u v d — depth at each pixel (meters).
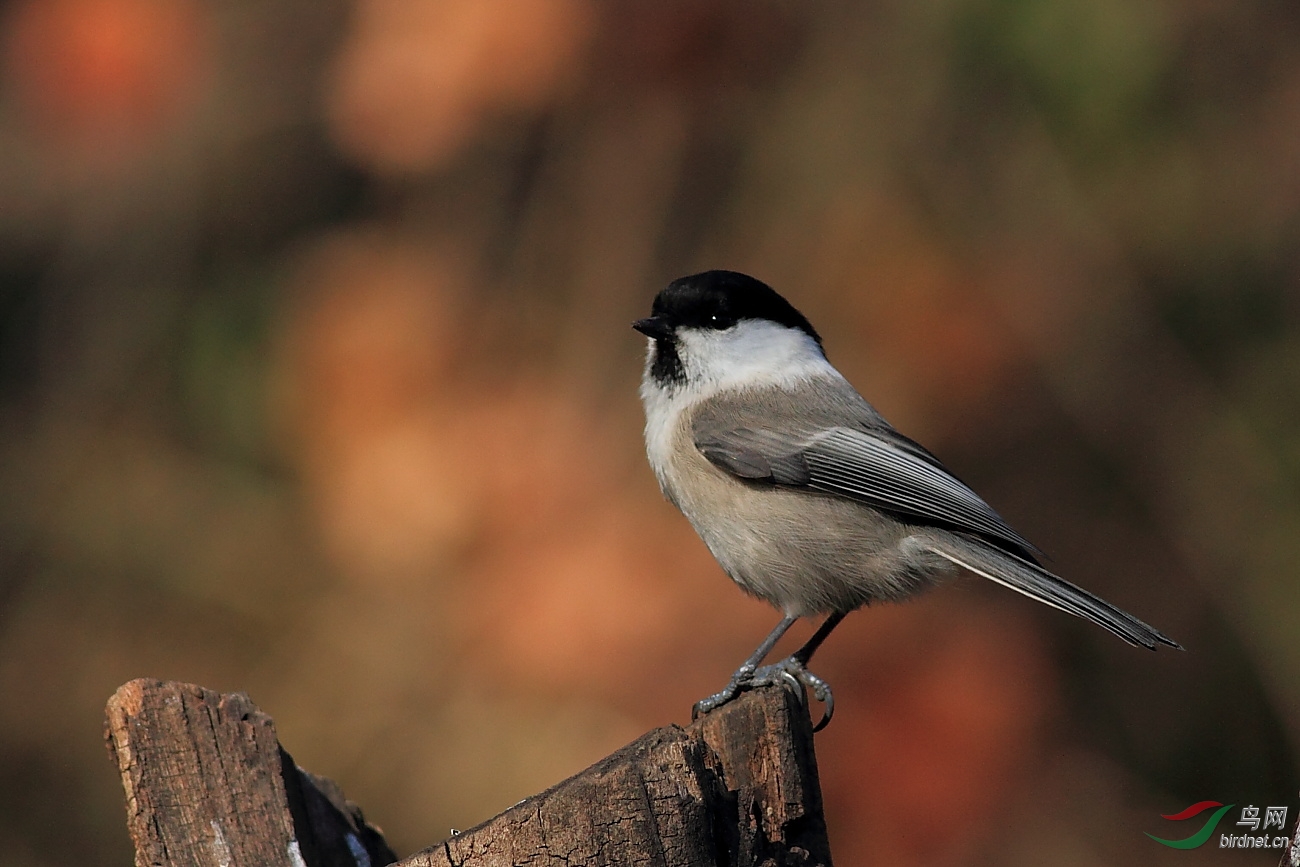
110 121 10.87
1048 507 10.91
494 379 9.97
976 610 9.66
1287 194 10.71
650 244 10.43
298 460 10.06
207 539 10.48
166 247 11.73
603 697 8.72
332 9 11.66
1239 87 10.66
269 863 4.92
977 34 10.11
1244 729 10.66
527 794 8.64
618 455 9.49
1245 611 10.66
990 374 9.93
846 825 8.78
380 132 9.96
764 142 10.48
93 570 10.66
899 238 10.08
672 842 4.36
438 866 4.34
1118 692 10.76
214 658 10.18
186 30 10.88
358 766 9.33
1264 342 10.98
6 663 10.49
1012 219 10.34
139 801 4.93
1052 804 9.55
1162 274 10.75
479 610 9.09
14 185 11.48
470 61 9.71
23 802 10.35
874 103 10.37
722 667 8.72
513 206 10.61
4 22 11.06
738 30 10.34
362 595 9.73
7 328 11.89
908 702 8.84
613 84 10.30
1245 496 10.76
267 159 12.02
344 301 10.12
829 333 9.88
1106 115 10.20
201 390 11.05
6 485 11.06
